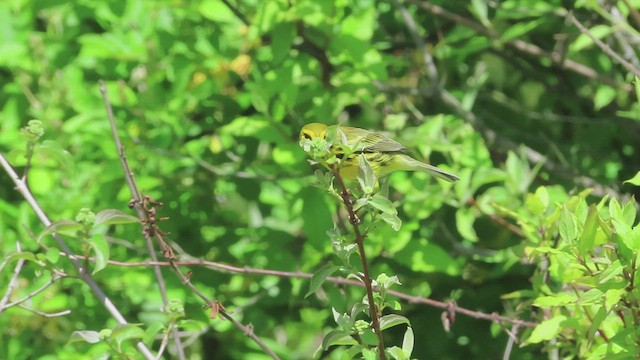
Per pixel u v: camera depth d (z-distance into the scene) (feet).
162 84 33.83
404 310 31.91
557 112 36.88
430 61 31.63
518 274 31.53
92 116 29.78
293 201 29.32
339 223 28.48
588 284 16.51
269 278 30.96
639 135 33.81
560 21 34.06
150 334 17.47
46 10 32.83
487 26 29.89
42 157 29.89
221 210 33.55
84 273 17.97
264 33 28.04
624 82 32.45
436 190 27.32
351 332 15.69
